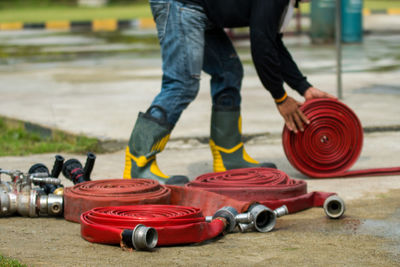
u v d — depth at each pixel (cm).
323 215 408
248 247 342
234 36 2131
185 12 476
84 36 2422
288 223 390
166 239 339
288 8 469
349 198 448
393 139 677
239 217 367
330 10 1916
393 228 373
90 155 448
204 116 819
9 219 408
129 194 400
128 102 949
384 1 4491
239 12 475
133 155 483
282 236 362
